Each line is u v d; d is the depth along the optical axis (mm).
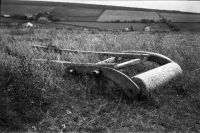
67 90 6344
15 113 4953
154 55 7820
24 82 6008
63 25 61938
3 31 22828
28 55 9102
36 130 4617
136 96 5770
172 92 6352
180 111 5414
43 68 7496
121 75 5945
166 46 11102
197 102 5766
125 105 5562
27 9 100125
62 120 4980
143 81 5793
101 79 6352
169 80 6656
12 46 10984
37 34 19641
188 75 7336
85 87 6285
